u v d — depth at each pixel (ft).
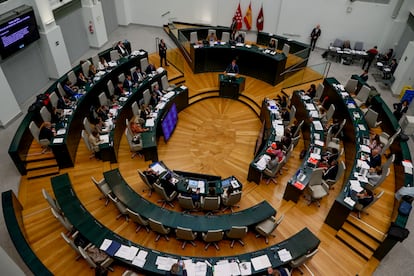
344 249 29.17
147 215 28.78
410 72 49.83
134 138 39.01
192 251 28.35
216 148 42.65
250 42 64.80
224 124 47.11
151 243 28.84
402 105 44.27
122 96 44.45
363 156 35.01
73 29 56.80
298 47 57.21
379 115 43.52
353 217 30.66
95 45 62.64
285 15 63.41
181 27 68.39
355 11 59.16
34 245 28.09
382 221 30.42
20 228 27.32
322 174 33.19
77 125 39.93
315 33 62.59
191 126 46.42
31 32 45.01
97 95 45.85
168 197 32.17
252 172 35.37
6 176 35.63
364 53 60.49
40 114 38.63
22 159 35.06
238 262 25.12
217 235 26.96
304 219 31.58
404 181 32.42
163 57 54.49
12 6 42.55
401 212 28.30
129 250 25.73
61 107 41.04
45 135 36.22
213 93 53.01
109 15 67.15
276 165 34.22
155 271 24.48
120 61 50.39
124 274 24.23
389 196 33.55
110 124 40.24
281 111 44.19
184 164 39.81
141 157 39.42
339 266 27.76
